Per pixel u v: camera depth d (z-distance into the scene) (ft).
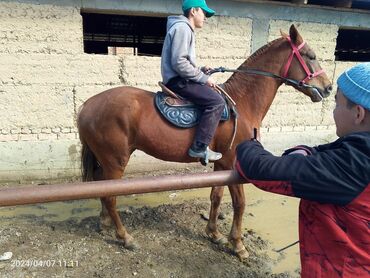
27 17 12.12
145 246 10.02
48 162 13.74
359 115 3.25
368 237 3.23
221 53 14.83
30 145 13.34
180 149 9.15
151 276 8.73
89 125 9.07
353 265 3.30
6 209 12.03
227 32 14.62
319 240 3.44
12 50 12.27
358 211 3.18
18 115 12.95
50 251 9.50
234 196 9.46
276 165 3.24
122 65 13.66
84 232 10.61
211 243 10.43
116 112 8.79
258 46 15.29
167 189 3.59
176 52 8.12
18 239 9.98
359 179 3.06
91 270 8.83
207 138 8.69
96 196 3.36
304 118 17.20
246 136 9.36
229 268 9.27
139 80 14.05
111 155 9.14
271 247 10.46
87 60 13.17
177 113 8.88
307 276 3.52
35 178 13.78
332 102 17.47
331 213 3.31
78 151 13.98
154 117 8.93
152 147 9.16
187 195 13.88
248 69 9.67
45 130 13.43
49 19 12.35
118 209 12.25
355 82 3.23
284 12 15.20
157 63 14.08
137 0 12.92
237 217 9.64
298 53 9.36
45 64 12.75
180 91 8.81
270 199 13.91
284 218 12.35
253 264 9.55
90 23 21.53
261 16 14.90
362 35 22.74
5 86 12.54
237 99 9.52
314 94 9.69
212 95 8.58
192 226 11.34
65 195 3.24
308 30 15.84
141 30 23.00
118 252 9.66
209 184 3.70
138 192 3.51
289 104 16.70
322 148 3.55
